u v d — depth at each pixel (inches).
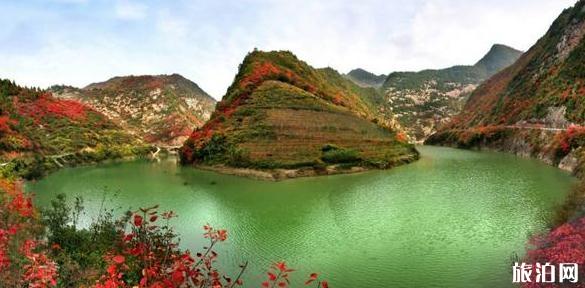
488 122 6486.2
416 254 1423.5
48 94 7003.0
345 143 4249.5
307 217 1999.3
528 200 2078.0
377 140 4566.9
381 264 1350.9
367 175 3422.7
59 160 4815.5
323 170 3567.9
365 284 1206.3
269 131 4325.8
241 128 4468.5
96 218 1946.4
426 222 1806.1
